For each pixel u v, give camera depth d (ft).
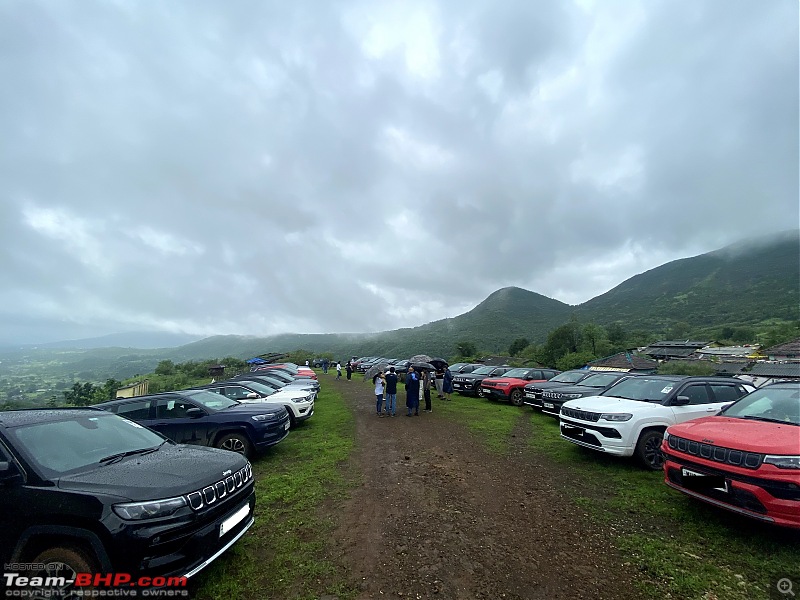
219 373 120.98
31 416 13.20
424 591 11.34
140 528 10.03
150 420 25.14
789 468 12.75
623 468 22.80
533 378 53.67
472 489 19.88
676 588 11.28
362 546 14.08
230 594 11.30
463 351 191.31
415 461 25.05
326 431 35.17
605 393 27.58
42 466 11.28
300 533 15.15
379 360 139.13
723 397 24.39
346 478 21.75
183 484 11.33
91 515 10.04
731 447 14.24
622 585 11.52
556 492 19.31
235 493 12.73
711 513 16.29
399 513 16.97
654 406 23.35
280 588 11.59
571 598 10.94
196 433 25.07
